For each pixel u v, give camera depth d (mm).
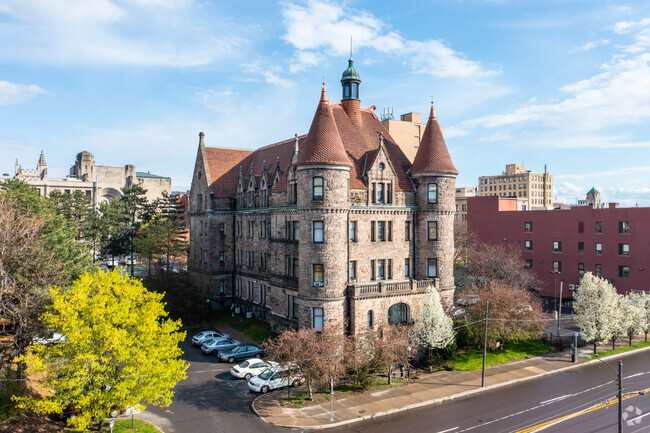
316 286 43344
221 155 67500
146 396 26750
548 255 78000
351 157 48500
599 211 71812
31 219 39844
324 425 30641
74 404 26734
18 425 27875
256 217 57781
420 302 47688
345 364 37500
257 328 53375
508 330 46500
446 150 50406
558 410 33781
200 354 45875
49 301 36281
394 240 48750
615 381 40406
